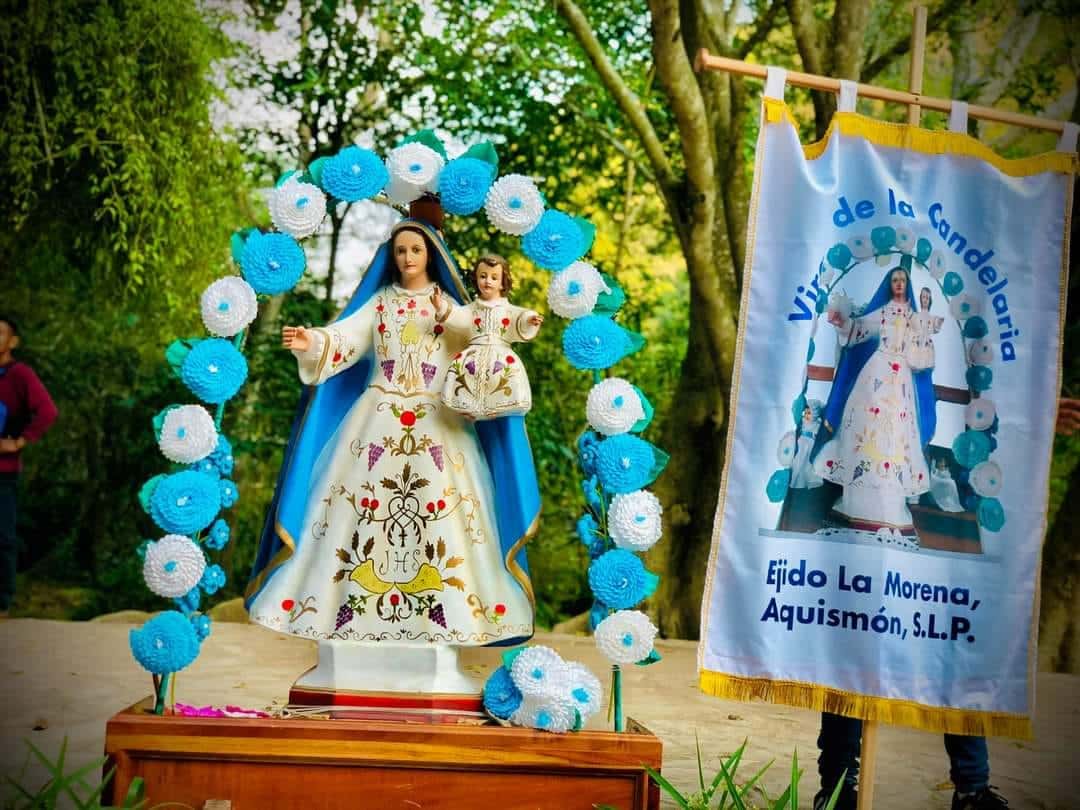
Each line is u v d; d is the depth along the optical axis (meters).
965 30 11.89
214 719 4.08
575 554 12.55
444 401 4.70
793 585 4.39
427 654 4.66
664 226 13.27
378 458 4.79
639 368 13.25
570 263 4.63
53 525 12.96
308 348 4.74
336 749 4.08
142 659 4.19
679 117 10.90
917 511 4.47
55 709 6.28
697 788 5.25
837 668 4.38
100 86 12.05
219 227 12.87
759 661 4.37
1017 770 6.02
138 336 13.10
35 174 12.65
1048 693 8.90
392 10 12.66
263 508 12.62
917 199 4.59
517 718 4.27
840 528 4.41
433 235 4.87
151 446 12.98
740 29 12.38
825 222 4.50
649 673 8.59
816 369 4.47
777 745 6.30
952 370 4.57
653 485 11.34
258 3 12.86
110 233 12.77
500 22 12.63
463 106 12.67
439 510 4.74
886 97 4.61
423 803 4.12
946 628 4.47
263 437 12.64
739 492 4.42
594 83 12.65
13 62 11.92
